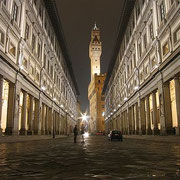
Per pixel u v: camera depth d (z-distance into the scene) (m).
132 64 39.94
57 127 52.66
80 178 4.87
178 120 19.98
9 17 22.27
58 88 53.72
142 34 33.03
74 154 10.27
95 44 128.75
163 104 23.52
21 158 8.54
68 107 73.62
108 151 11.99
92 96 127.56
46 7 38.72
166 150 12.26
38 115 34.19
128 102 44.31
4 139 20.06
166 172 5.52
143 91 32.72
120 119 54.66
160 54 24.64
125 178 4.83
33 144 19.17
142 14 31.83
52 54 44.84
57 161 7.70
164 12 23.69
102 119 109.88
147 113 31.31
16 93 24.20
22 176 5.09
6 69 21.64
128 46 42.41
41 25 35.09
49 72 43.03
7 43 22.00
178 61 19.80
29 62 29.39
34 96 32.09
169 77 22.00
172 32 21.48
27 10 28.12
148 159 8.17
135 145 18.17
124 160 7.95
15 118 23.95
